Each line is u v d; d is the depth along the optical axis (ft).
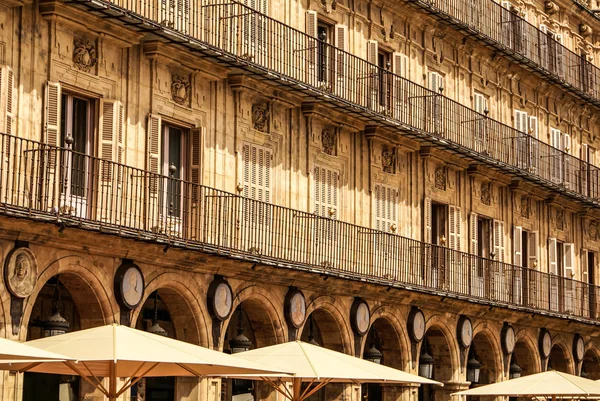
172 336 123.65
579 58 210.38
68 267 104.42
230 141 126.72
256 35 129.70
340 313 140.15
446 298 157.28
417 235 158.81
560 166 193.98
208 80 124.36
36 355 70.85
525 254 188.34
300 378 108.68
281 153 134.62
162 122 119.65
